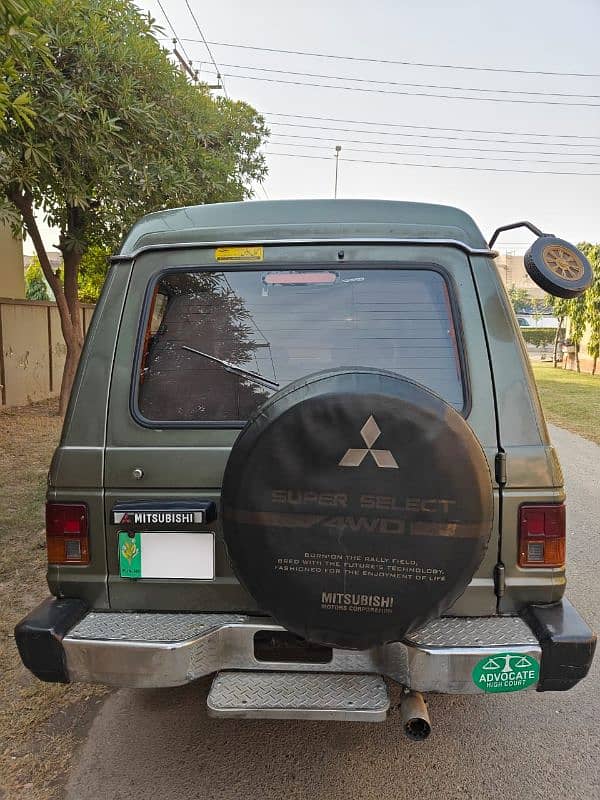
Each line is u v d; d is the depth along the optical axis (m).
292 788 2.39
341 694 2.04
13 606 3.92
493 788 2.39
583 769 2.51
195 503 2.21
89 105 6.40
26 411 10.70
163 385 2.32
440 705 2.96
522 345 2.29
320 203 2.48
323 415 1.89
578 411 12.79
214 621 2.18
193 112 8.57
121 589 2.26
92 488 2.24
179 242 2.40
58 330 12.71
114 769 2.50
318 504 1.90
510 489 2.16
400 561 1.90
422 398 1.90
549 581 2.17
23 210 8.04
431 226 2.40
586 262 2.66
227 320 2.40
